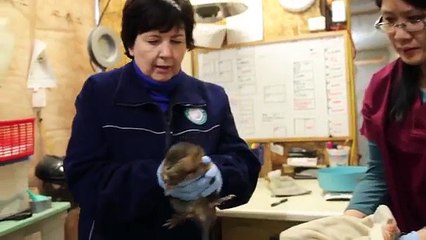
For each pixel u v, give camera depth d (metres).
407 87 1.16
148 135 1.29
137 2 1.25
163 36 1.26
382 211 1.10
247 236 1.91
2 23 1.87
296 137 2.37
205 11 2.31
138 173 1.19
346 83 2.29
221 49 2.48
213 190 1.17
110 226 1.27
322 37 2.31
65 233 2.01
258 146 2.40
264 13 2.41
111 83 1.32
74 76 2.34
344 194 1.90
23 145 1.62
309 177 2.31
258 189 2.15
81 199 1.26
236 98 2.47
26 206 1.65
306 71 2.35
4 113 1.90
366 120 1.26
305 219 1.69
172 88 1.35
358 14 2.26
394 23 1.09
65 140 2.27
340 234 1.06
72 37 2.33
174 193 1.15
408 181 1.20
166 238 1.27
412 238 1.06
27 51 2.03
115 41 2.31
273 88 2.40
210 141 1.36
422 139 1.14
